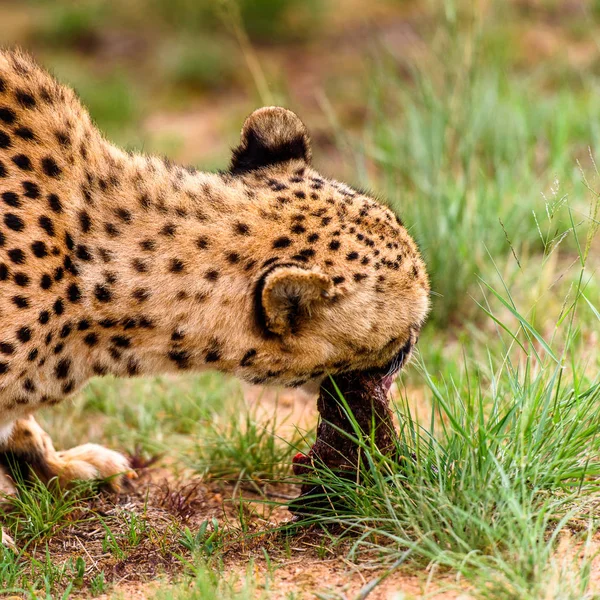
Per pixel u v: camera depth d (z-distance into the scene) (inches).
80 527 329.1
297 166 327.6
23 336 297.6
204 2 1157.7
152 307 303.4
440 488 283.3
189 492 353.7
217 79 1065.5
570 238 517.0
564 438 301.1
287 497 361.7
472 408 320.2
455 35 564.1
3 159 304.3
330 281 279.6
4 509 343.6
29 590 275.6
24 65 325.4
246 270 297.1
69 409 444.5
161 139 895.1
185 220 304.7
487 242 490.0
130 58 1130.0
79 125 322.3
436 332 469.4
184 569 285.4
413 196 519.8
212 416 426.0
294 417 420.8
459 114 550.6
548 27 980.6
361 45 1072.2
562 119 616.1
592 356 387.5
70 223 305.1
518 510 256.4
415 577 264.8
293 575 276.4
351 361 306.0
